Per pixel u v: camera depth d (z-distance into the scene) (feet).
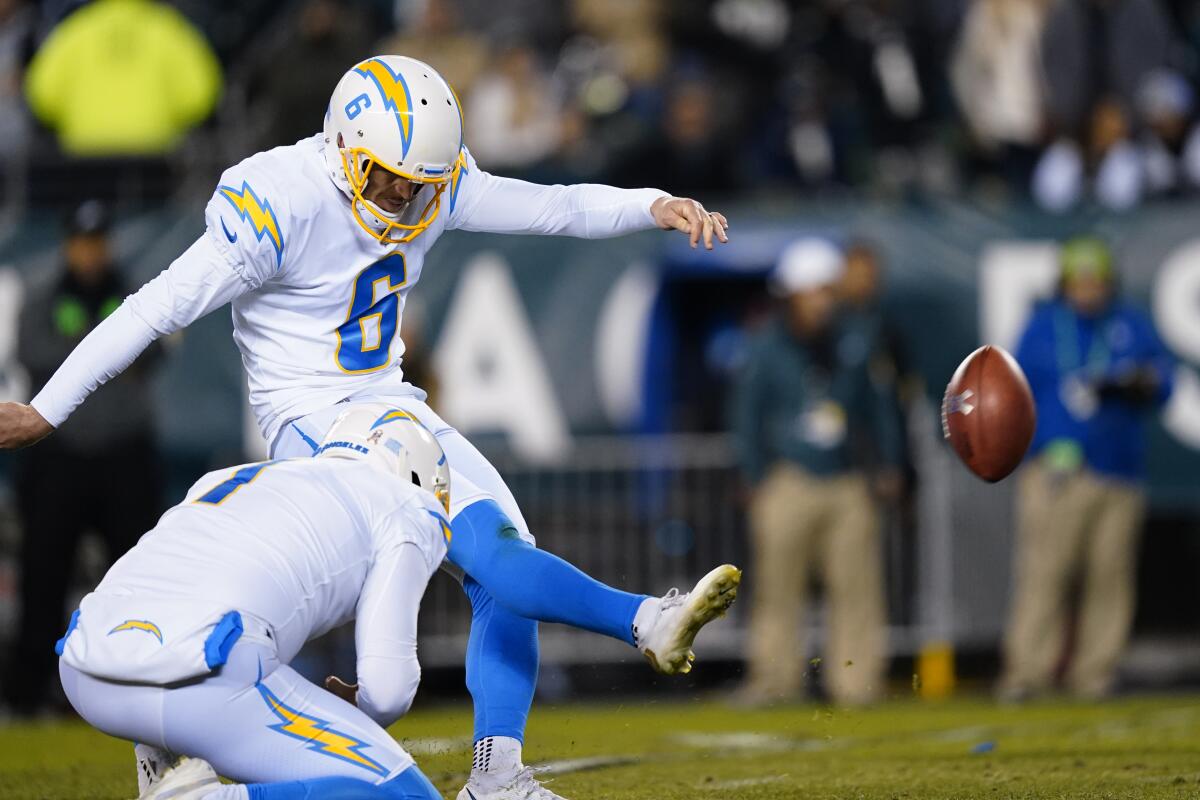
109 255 104.94
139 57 130.21
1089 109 130.00
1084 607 105.19
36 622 103.71
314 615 41.70
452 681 108.88
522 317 113.70
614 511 112.16
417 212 49.01
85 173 123.13
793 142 127.44
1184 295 109.40
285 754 40.24
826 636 109.19
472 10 146.41
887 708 99.45
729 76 135.95
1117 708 94.99
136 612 40.11
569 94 133.18
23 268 115.85
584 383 113.19
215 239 46.52
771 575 105.09
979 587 108.27
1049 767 64.69
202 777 39.99
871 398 104.68
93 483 103.55
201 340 113.50
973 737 79.92
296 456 48.80
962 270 111.86
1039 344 104.47
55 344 103.81
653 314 113.19
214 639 39.50
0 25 136.98
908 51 133.59
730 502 111.14
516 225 52.24
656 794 57.93
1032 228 111.55
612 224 52.24
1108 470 103.55
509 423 113.29
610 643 110.83
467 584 50.70
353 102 46.88
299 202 46.93
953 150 130.62
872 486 104.63
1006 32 131.34
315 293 48.24
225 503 42.11
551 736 83.41
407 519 43.11
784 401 104.47
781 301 106.01
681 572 111.24
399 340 50.57
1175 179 122.42
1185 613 116.88
